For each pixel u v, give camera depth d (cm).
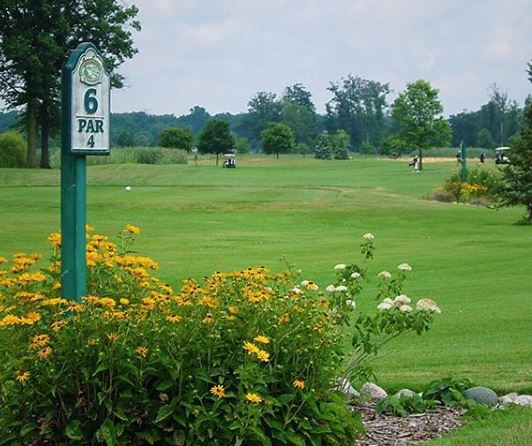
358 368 693
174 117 16112
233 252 2497
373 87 15962
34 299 571
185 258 2323
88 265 621
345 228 3431
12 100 6906
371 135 15925
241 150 13362
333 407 586
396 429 657
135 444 539
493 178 4753
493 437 607
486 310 1388
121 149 8406
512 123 13875
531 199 3531
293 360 575
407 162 9612
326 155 12056
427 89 8825
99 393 525
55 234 650
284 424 559
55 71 6838
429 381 841
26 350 531
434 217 3881
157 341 539
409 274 1942
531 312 1362
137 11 7112
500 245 2700
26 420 534
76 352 529
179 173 6738
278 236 3059
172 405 534
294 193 5034
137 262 632
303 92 17425
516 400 757
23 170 6388
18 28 6675
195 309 568
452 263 2175
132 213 3997
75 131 602
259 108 16075
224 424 539
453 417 693
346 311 680
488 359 987
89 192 5112
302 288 669
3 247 2597
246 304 581
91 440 535
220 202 4484
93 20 6825
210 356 546
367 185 5928
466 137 14288
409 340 1128
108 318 534
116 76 7050
